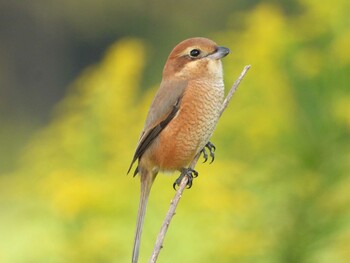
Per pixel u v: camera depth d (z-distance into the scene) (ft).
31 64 108.37
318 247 42.68
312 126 43.50
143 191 36.04
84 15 105.50
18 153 89.40
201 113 35.55
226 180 43.47
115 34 105.91
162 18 101.40
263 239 42.98
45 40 108.17
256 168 43.70
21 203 47.98
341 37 44.21
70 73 108.68
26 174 46.78
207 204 42.68
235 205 42.83
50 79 108.58
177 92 35.60
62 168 45.91
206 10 99.45
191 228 43.98
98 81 46.14
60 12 106.42
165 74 36.37
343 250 42.52
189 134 35.60
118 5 102.99
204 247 43.57
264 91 44.83
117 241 44.57
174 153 35.70
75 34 107.45
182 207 44.19
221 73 35.96
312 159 43.09
